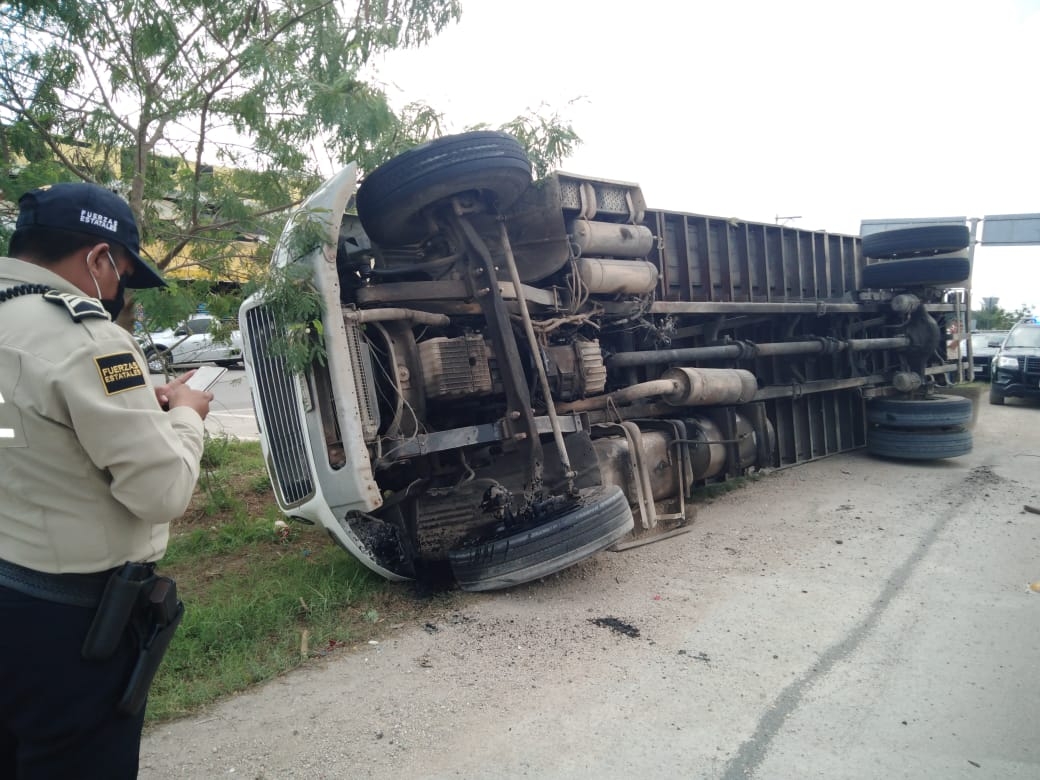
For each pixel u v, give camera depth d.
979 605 4.44
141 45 5.05
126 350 1.80
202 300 5.96
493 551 4.60
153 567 1.94
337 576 5.02
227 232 5.96
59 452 1.71
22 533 1.71
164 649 1.92
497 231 5.53
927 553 5.44
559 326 5.75
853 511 6.74
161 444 1.75
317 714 3.35
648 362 6.67
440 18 5.64
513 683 3.59
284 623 4.38
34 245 1.90
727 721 3.21
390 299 4.73
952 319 12.48
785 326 9.07
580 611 4.45
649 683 3.55
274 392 4.60
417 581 5.05
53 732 1.74
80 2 4.71
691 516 6.59
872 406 9.48
